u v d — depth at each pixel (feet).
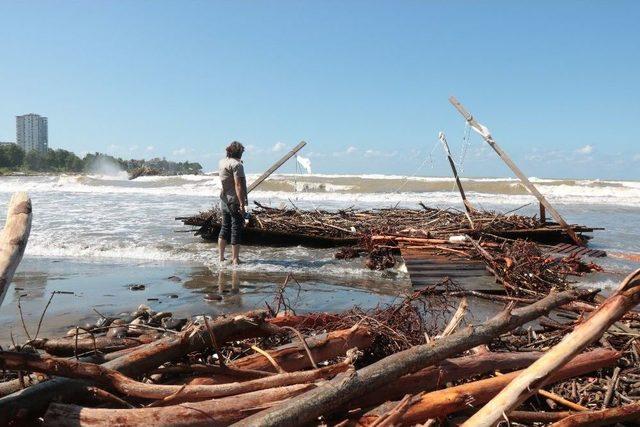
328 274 30.45
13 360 8.47
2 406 8.23
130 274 29.60
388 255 33.99
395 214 44.78
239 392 9.20
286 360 11.22
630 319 17.33
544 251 36.19
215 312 21.79
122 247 37.01
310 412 8.35
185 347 10.27
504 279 25.61
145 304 23.08
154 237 41.63
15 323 19.83
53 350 12.03
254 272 30.71
